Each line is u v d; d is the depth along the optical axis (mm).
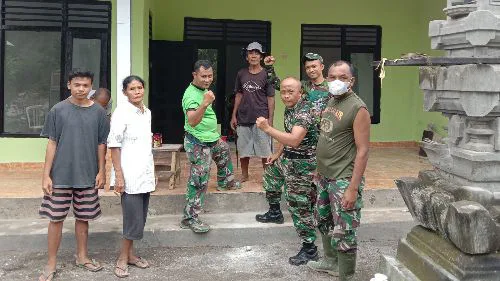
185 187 5691
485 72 3018
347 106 3504
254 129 5797
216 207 5434
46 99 6770
